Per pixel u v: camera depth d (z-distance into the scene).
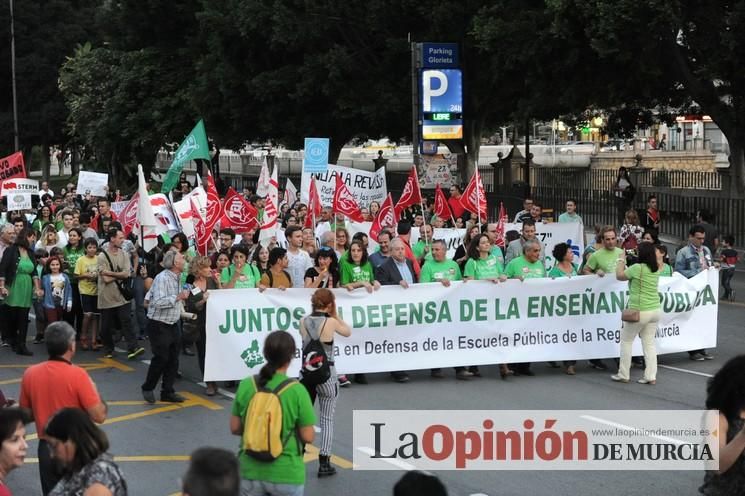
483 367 13.16
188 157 17.73
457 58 26.77
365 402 10.98
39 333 15.22
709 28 23.58
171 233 16.64
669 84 27.75
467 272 12.43
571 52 24.16
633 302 11.73
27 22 58.56
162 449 9.37
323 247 13.14
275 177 14.56
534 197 34.06
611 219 31.70
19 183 26.19
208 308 11.34
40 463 6.50
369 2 29.72
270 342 6.17
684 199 28.94
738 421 5.63
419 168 26.23
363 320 11.84
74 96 45.28
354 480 8.32
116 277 13.70
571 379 12.25
